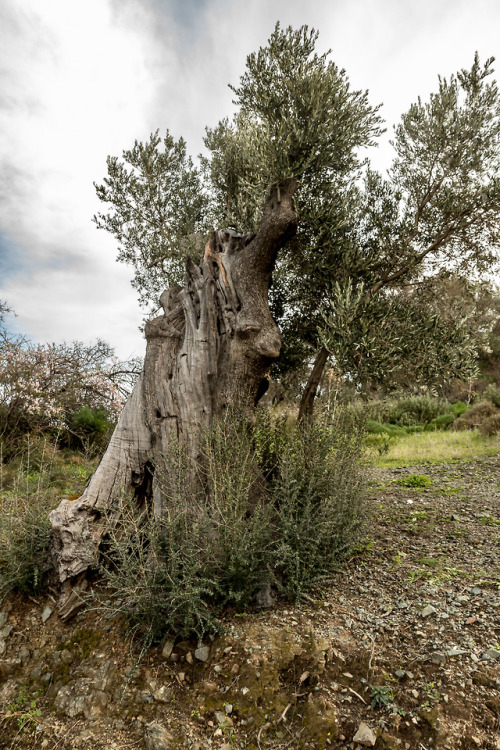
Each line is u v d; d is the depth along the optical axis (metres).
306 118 5.79
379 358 5.46
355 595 3.86
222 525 3.67
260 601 3.73
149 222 8.43
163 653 3.36
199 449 4.57
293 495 4.05
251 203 6.83
